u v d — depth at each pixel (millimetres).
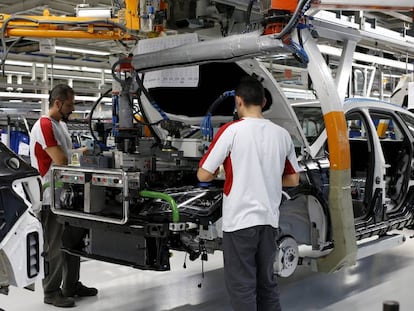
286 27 3459
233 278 3283
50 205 4305
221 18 4531
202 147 4137
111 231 4012
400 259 6309
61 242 4391
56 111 4555
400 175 5855
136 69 4223
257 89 3406
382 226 5293
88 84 14836
